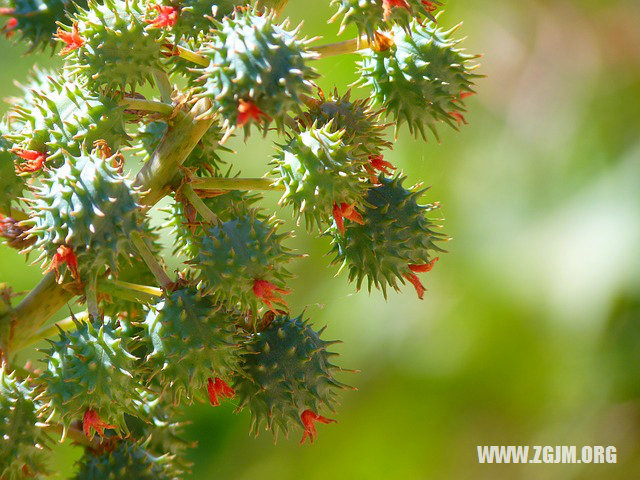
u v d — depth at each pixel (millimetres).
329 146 547
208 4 545
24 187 571
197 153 573
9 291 565
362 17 553
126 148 565
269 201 819
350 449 820
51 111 552
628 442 816
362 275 579
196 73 559
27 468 557
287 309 555
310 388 563
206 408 808
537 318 817
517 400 824
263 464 815
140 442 583
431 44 573
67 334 542
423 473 826
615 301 798
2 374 548
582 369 812
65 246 537
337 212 551
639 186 825
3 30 577
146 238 564
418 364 825
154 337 545
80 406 538
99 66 549
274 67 533
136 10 548
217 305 548
